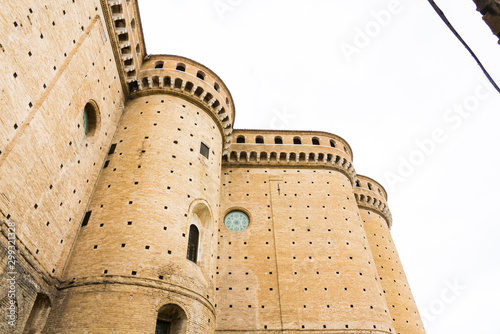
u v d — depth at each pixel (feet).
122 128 95.25
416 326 123.13
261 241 106.63
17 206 52.54
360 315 92.17
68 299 63.31
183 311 68.13
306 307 93.50
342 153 133.39
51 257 63.87
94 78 79.36
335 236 108.78
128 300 63.41
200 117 104.17
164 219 76.74
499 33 20.26
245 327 89.76
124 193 79.15
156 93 102.01
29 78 54.95
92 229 73.97
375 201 157.99
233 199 115.96
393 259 141.79
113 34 88.17
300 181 123.24
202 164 95.14
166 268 70.33
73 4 68.54
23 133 53.06
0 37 47.88
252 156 127.65
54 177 63.87
